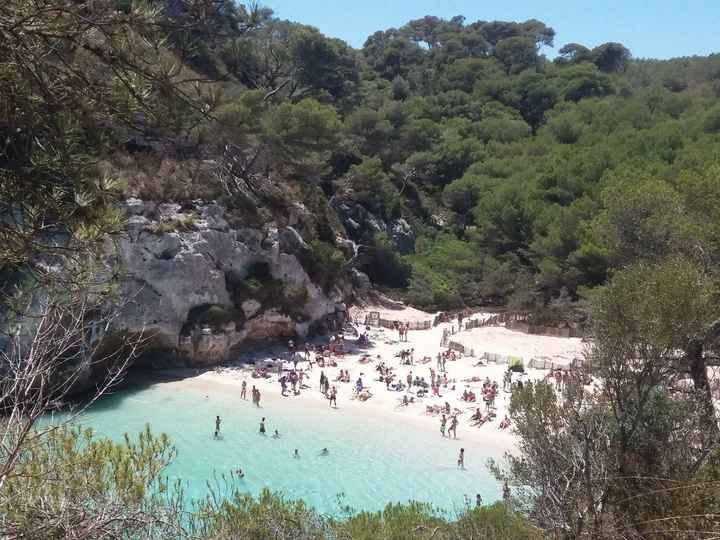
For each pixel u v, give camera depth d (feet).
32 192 17.07
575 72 368.27
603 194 88.38
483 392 132.77
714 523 30.17
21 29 16.11
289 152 165.17
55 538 21.95
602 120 287.48
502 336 185.06
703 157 174.09
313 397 131.85
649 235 75.56
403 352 159.53
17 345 20.72
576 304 169.99
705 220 71.92
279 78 204.33
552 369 144.87
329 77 249.34
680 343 37.52
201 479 90.74
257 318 153.17
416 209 266.98
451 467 102.83
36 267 18.94
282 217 170.30
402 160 279.49
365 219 232.73
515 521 40.22
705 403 39.75
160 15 17.74
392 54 396.57
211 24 18.79
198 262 140.56
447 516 77.46
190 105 19.70
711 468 32.89
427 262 241.55
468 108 334.85
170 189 143.43
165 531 27.99
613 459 36.24
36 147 16.98
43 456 25.38
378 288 218.38
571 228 193.98
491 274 222.89
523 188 237.66
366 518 55.06
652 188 79.46
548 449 38.70
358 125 243.60
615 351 37.83
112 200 19.40
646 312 36.76
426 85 381.40
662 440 36.40
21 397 21.36
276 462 100.12
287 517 42.93
